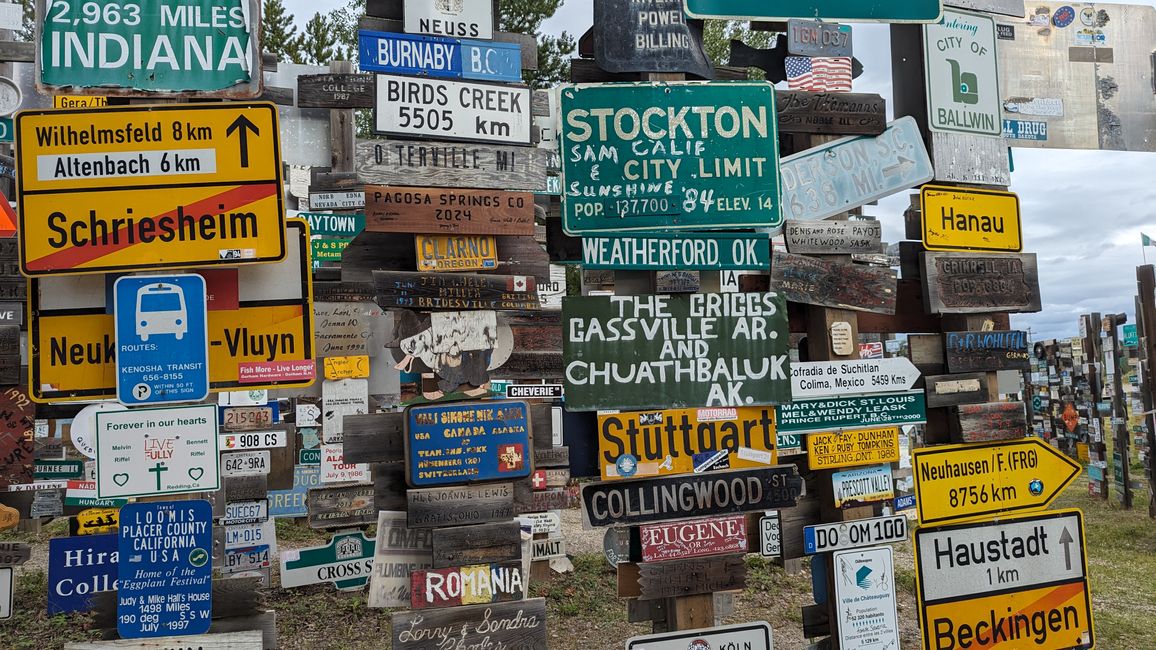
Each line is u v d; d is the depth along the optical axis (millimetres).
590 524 4059
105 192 3643
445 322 4250
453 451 4105
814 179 4500
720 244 4305
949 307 4594
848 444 4480
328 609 6891
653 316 4211
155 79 3734
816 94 4469
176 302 3699
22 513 5598
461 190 4238
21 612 6570
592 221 4168
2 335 4512
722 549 4238
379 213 4105
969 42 4824
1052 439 16297
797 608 7074
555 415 7652
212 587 3764
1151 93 5492
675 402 4199
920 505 4473
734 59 4562
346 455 4125
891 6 4531
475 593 4082
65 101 5516
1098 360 13539
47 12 3654
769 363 4301
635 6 4293
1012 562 4594
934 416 4812
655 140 4234
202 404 3721
